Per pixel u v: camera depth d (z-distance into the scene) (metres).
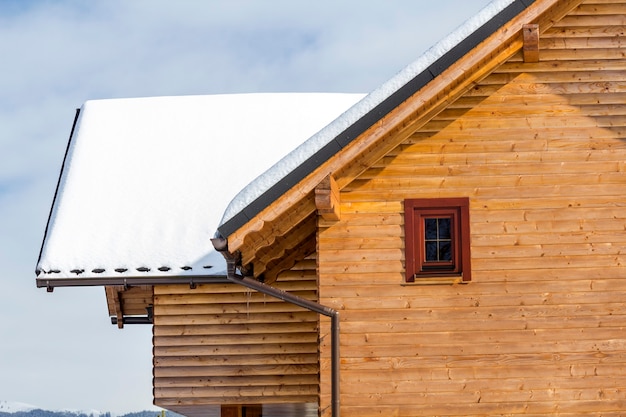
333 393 16.72
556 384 16.86
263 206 16.36
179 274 20.41
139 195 22.69
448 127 17.41
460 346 16.92
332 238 17.17
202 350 20.55
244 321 20.58
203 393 20.50
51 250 21.03
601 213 17.28
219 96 25.75
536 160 17.39
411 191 17.27
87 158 23.81
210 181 23.12
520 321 16.98
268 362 20.50
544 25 17.61
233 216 16.31
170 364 20.55
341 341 16.95
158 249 21.03
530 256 17.16
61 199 22.58
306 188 16.47
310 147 16.52
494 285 17.06
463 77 17.28
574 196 17.31
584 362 16.91
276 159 23.78
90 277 20.53
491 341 16.94
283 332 20.53
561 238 17.19
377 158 17.31
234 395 20.44
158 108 25.38
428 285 17.08
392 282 17.08
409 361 16.89
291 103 25.52
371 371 16.88
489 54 17.08
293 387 20.44
